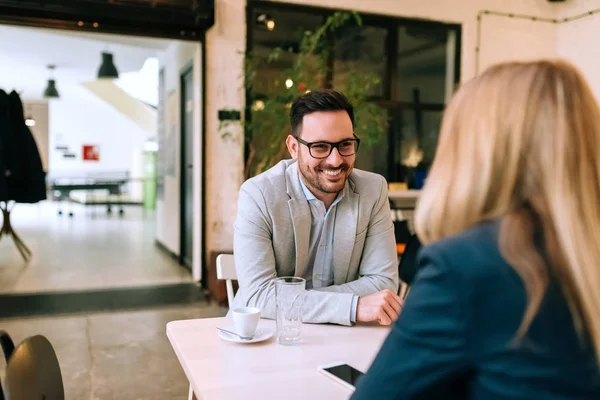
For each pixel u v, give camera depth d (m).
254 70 4.59
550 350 0.59
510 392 0.60
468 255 0.63
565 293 0.60
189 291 4.59
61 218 10.61
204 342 1.30
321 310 1.45
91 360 3.04
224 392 1.01
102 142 15.24
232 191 4.61
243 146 4.61
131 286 4.75
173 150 6.19
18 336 3.40
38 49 7.97
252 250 1.59
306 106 1.53
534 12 5.75
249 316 1.29
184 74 5.61
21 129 5.38
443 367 0.63
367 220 1.68
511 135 0.67
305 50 4.52
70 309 4.00
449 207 0.69
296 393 1.01
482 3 5.54
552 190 0.64
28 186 5.44
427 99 5.58
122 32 4.20
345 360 1.19
